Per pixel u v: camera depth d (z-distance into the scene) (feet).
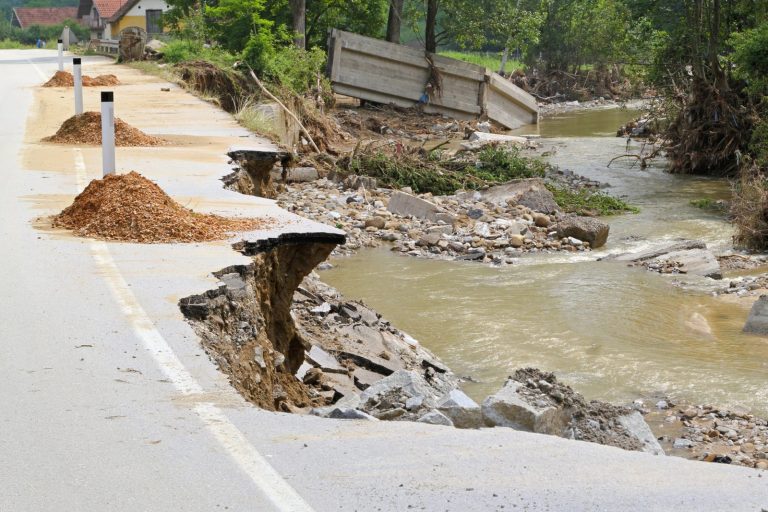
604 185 102.63
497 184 90.38
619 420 26.91
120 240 37.45
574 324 51.26
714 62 115.55
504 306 55.06
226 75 114.62
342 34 157.69
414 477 18.90
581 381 42.55
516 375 28.02
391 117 160.45
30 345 26.25
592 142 142.10
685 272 64.23
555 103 234.58
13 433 20.90
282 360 33.01
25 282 31.89
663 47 123.85
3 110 87.25
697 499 18.06
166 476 18.88
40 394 23.06
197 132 73.46
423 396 26.99
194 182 50.52
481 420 25.04
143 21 273.95
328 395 36.35
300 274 38.96
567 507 17.57
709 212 87.10
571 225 74.28
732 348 47.11
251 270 33.96
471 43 191.31
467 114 168.76
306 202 81.87
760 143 99.60
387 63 162.61
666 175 111.14
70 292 30.71
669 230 79.25
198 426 21.44
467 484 18.60
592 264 66.90
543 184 87.97
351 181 89.86
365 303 55.77
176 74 116.06
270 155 63.87
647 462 20.31
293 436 21.12
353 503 17.71
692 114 113.39
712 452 33.81
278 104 99.76
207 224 39.17
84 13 355.15
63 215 40.91
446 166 97.25
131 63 146.61
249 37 138.51
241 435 21.03
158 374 24.40
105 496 18.01
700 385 41.63
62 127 68.64
